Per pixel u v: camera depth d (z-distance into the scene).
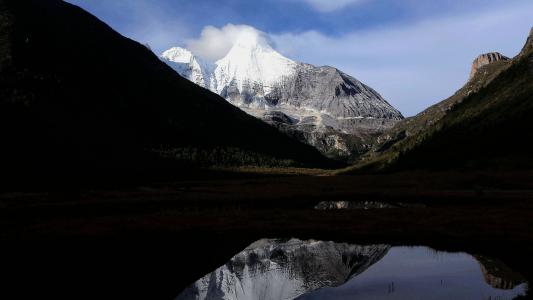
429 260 37.94
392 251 42.25
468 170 152.12
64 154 183.62
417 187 114.88
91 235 50.53
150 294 30.12
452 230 49.84
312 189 115.19
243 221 59.88
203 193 104.94
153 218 62.22
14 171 149.75
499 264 35.78
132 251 43.47
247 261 39.69
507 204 72.12
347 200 91.50
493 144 181.75
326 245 46.12
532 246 41.12
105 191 113.69
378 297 27.30
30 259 39.62
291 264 38.47
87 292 30.27
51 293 29.86
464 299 26.25
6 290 30.50
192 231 53.41
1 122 183.50
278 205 82.88
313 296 28.48
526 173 126.44
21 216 66.88
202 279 33.69
